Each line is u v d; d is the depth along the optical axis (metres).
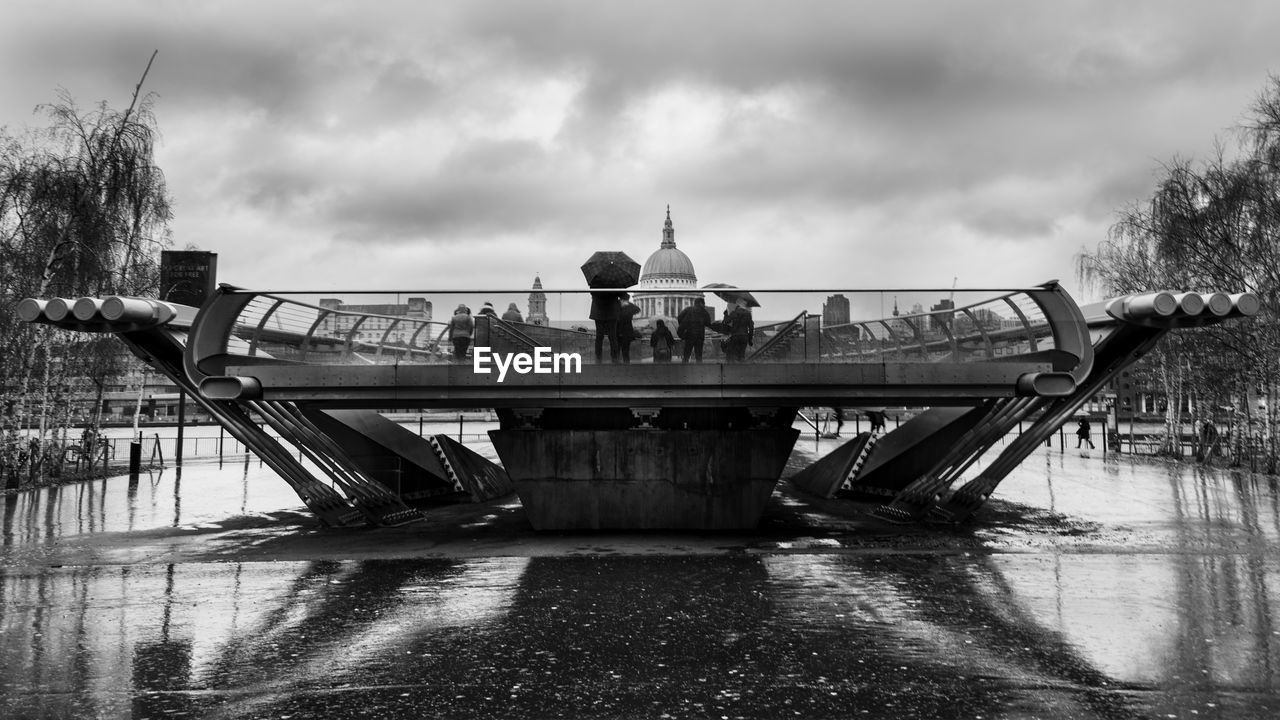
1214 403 33.94
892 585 10.18
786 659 7.18
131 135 26.16
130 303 12.52
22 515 17.52
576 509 14.98
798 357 14.41
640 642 7.77
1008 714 5.83
